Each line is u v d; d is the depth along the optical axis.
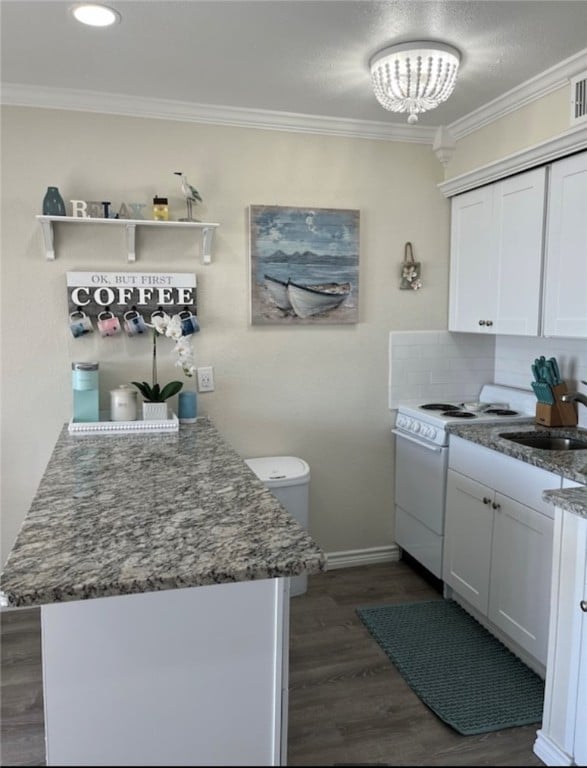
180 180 2.76
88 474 1.82
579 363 2.71
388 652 2.39
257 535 1.31
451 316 3.18
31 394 2.65
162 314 2.75
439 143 3.06
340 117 2.88
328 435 3.12
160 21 1.92
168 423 2.51
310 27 1.97
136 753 1.20
